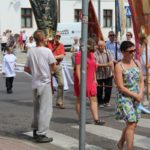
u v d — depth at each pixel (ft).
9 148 27.04
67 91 55.47
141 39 40.24
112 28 173.17
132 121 24.22
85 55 20.42
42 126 28.91
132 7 39.91
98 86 41.96
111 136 30.50
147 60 39.96
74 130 32.55
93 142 28.96
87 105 43.80
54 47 42.34
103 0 184.75
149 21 40.29
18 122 35.40
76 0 177.58
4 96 51.19
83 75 20.49
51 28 42.98
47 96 28.73
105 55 41.60
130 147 24.43
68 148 27.76
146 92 40.04
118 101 24.52
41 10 42.80
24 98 49.44
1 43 134.31
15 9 167.43
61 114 38.99
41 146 28.17
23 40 148.97
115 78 24.56
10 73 53.72
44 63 28.53
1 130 32.48
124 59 24.64
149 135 30.71
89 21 39.40
